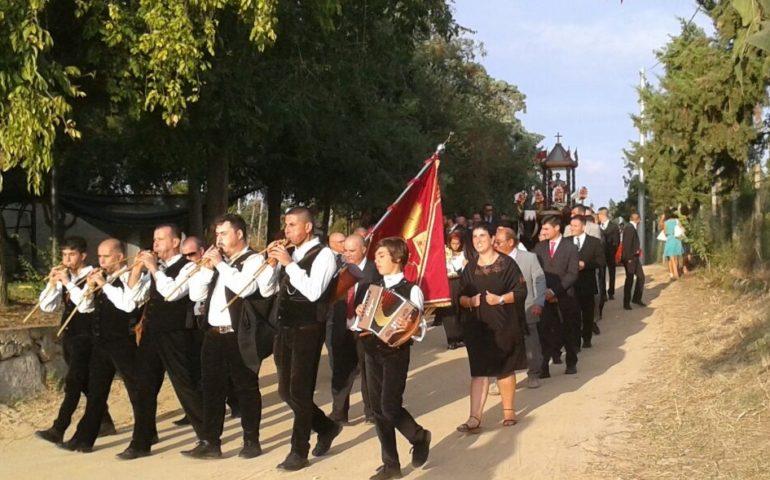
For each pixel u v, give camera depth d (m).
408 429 7.25
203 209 22.94
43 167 10.48
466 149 36.81
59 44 11.52
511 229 10.48
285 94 15.23
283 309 7.48
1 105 10.03
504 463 7.55
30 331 10.25
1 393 9.79
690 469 6.93
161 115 12.98
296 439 7.50
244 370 7.79
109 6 10.96
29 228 22.27
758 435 7.50
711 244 21.56
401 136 24.23
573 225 13.47
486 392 8.75
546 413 9.22
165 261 8.20
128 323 8.07
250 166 23.39
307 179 24.64
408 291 7.32
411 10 15.55
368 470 7.48
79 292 8.30
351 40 15.38
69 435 8.97
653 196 25.95
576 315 11.53
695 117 18.48
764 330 11.01
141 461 7.87
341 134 21.67
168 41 10.87
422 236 9.02
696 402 8.85
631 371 11.20
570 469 7.26
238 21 12.27
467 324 8.70
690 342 12.34
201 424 8.10
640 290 17.91
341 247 10.43
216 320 7.71
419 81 30.64
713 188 21.39
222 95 13.70
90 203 21.64
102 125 15.29
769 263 17.38
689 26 18.39
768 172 18.27
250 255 7.69
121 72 11.27
